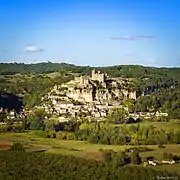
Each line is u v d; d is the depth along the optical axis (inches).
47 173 5241.1
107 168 5531.5
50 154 6333.7
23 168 5418.3
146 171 5408.5
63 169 5428.2
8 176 5098.4
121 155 6353.3
